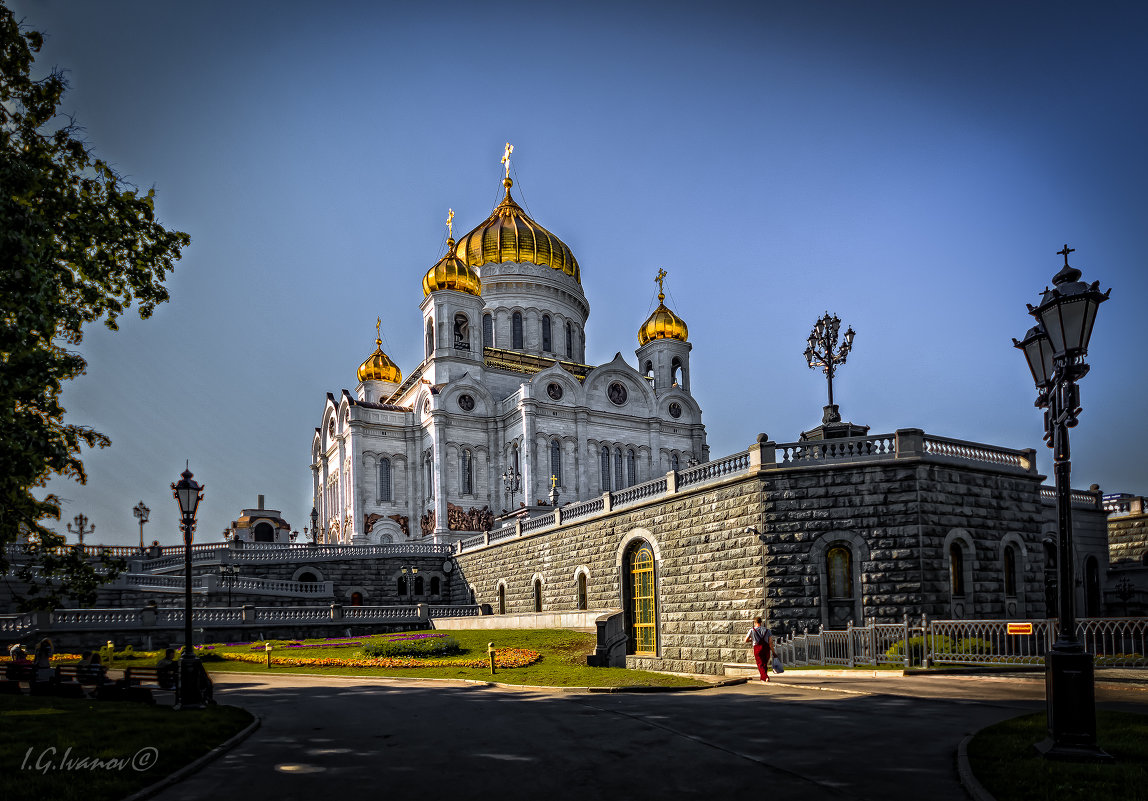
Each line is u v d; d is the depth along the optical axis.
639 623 39.91
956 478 31.31
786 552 31.22
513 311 91.12
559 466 78.75
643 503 39.41
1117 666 21.83
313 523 90.19
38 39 18.56
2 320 15.46
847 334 35.25
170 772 12.79
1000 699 18.03
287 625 47.03
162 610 43.59
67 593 21.06
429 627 50.78
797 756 12.79
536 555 50.88
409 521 78.81
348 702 22.09
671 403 87.56
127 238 20.38
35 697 22.67
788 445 32.22
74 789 11.40
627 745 14.19
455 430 78.50
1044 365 13.41
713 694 21.64
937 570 29.88
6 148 17.12
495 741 15.02
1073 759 11.21
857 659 26.06
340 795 11.26
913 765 11.95
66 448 18.47
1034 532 33.59
